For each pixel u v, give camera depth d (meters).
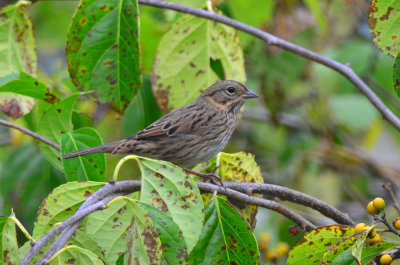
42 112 9.67
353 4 14.50
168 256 6.75
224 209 7.69
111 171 12.69
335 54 14.61
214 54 10.37
